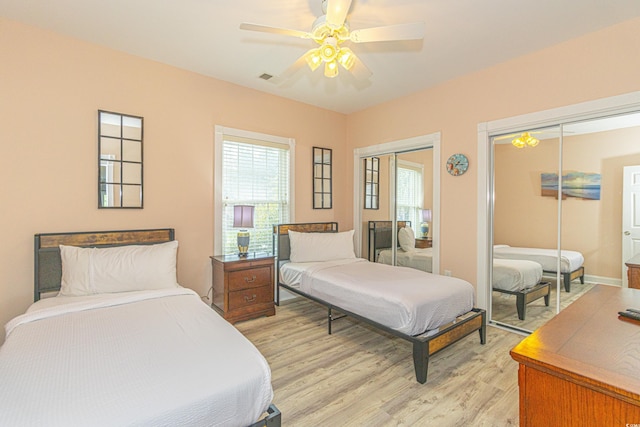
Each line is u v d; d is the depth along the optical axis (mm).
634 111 2434
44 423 966
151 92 3129
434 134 3707
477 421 1784
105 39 2744
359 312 2643
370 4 2203
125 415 1027
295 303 4012
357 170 4762
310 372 2305
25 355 1394
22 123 2514
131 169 3020
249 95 3820
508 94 3074
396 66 3189
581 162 2775
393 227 4301
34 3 2236
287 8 2281
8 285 2471
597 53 2541
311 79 3559
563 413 902
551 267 2990
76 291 2342
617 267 2635
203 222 3480
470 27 2488
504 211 3271
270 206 4090
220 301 3285
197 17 2402
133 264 2504
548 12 2293
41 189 2592
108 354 1409
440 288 2557
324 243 3963
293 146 4238
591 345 1049
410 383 2170
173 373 1261
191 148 3389
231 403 1210
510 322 3232
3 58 2438
